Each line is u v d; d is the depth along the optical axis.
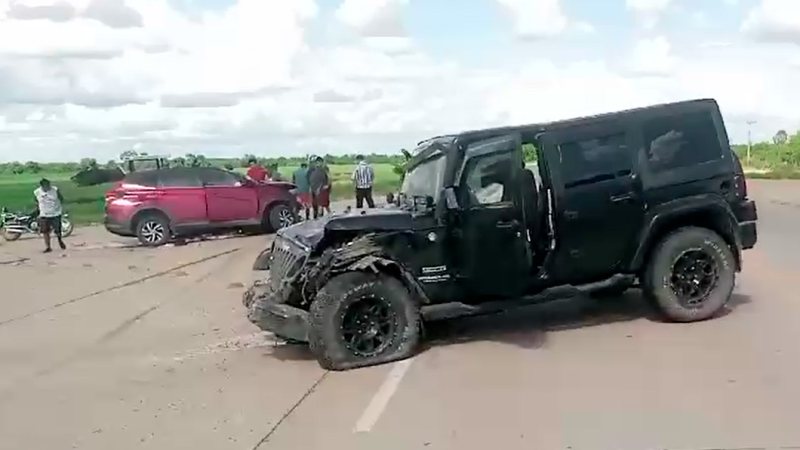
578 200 8.13
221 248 18.78
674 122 8.50
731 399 5.97
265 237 20.83
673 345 7.62
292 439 5.71
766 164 56.34
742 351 7.27
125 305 11.88
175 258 17.33
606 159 8.26
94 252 19.16
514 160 7.91
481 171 7.94
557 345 7.95
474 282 7.95
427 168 8.30
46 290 13.65
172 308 11.45
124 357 8.63
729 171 8.59
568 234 8.12
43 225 19.75
